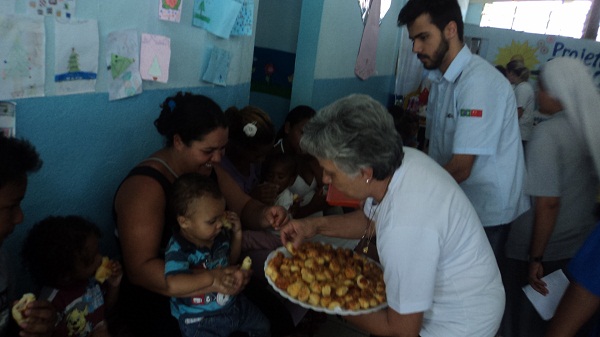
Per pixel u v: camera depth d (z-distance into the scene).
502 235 2.00
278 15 3.22
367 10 3.54
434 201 1.10
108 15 1.43
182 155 1.51
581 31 5.13
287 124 2.38
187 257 1.40
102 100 1.49
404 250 1.08
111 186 1.61
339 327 2.28
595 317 1.11
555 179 1.74
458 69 1.84
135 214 1.35
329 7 2.95
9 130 1.22
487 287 1.22
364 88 3.95
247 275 1.40
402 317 1.13
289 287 1.34
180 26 1.76
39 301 1.08
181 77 1.84
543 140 1.75
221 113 1.49
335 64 3.27
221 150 1.53
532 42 4.21
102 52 1.44
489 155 1.86
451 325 1.22
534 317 1.96
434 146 2.11
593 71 4.10
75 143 1.43
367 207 1.40
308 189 2.38
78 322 1.26
